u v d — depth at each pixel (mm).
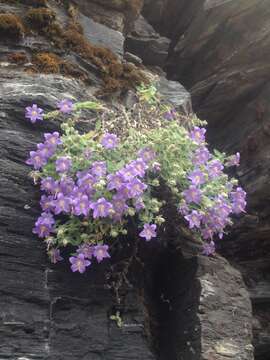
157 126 657
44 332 541
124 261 617
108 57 794
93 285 585
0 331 521
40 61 718
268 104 1079
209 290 629
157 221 563
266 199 1047
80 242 554
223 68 1112
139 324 599
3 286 538
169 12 1232
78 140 576
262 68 1074
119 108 713
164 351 641
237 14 1054
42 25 758
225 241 1073
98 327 573
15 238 562
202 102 1143
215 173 611
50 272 567
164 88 902
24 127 623
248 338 625
